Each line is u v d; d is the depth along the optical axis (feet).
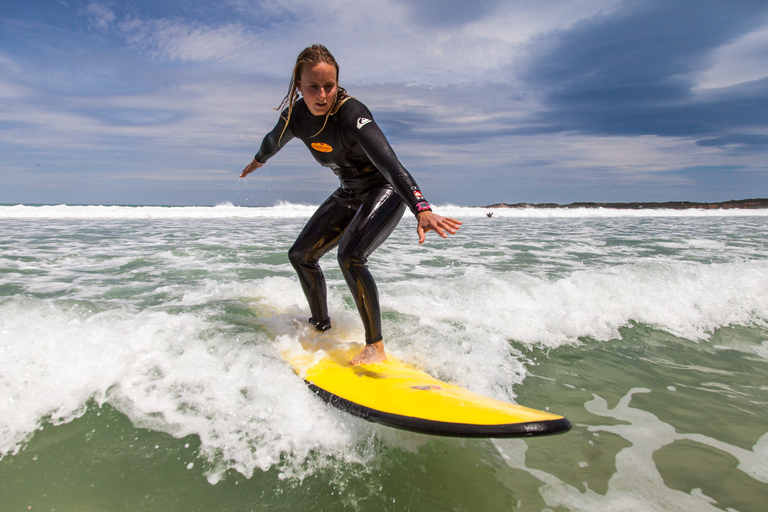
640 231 37.06
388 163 6.84
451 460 5.52
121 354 7.28
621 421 6.50
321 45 7.05
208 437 5.75
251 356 7.59
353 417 6.12
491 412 5.35
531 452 5.72
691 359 8.98
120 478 5.01
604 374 8.18
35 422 5.86
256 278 14.33
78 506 4.60
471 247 23.98
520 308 10.96
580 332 10.16
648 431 6.22
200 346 7.79
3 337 7.12
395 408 5.82
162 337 7.91
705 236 32.09
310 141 8.11
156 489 4.86
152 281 13.46
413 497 4.86
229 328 8.83
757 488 5.03
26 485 4.86
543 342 9.62
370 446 5.72
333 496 4.83
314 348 8.42
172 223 39.45
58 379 6.57
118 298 11.10
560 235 32.50
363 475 5.19
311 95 7.13
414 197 6.54
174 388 6.69
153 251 19.84
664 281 12.99
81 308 9.33
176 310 9.95
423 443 5.82
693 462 5.51
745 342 9.95
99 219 43.96
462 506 4.74
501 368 8.18
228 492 4.86
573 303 11.73
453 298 11.67
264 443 5.68
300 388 6.81
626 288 12.53
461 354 8.45
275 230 32.68
